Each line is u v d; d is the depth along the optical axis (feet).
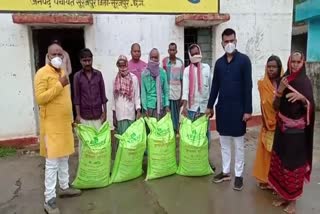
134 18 20.97
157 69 16.48
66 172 13.65
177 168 15.89
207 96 16.07
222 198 13.50
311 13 35.78
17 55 19.74
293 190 12.06
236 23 22.74
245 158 18.04
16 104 20.08
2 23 19.26
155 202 13.28
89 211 12.70
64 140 12.62
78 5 19.98
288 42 23.86
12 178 15.93
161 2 21.22
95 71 15.46
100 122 15.74
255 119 24.06
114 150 18.17
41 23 18.99
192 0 21.67
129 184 14.89
